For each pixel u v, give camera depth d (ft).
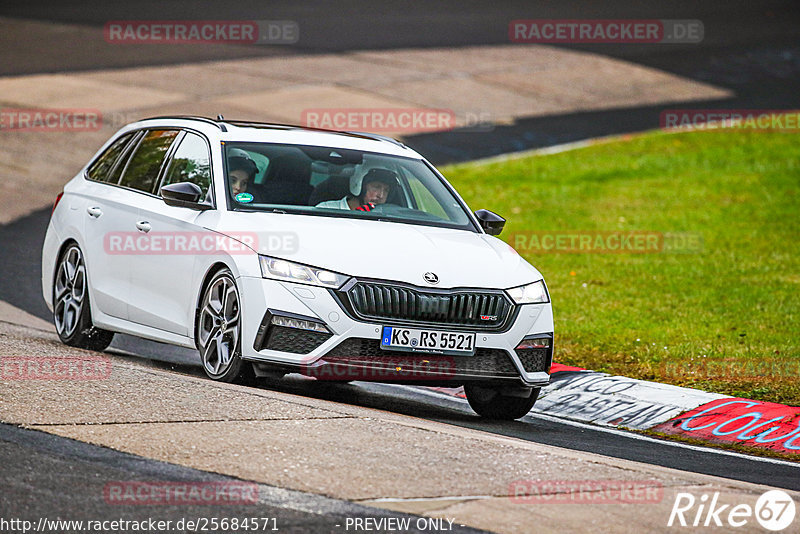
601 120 306.14
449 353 90.48
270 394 85.81
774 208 214.90
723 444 98.63
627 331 136.87
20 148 239.30
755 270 172.24
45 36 381.81
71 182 122.01
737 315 145.69
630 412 106.22
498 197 223.92
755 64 391.04
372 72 346.54
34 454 64.95
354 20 447.83
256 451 69.00
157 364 112.06
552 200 222.69
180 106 285.23
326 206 99.86
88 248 111.65
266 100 299.99
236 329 91.76
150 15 439.63
